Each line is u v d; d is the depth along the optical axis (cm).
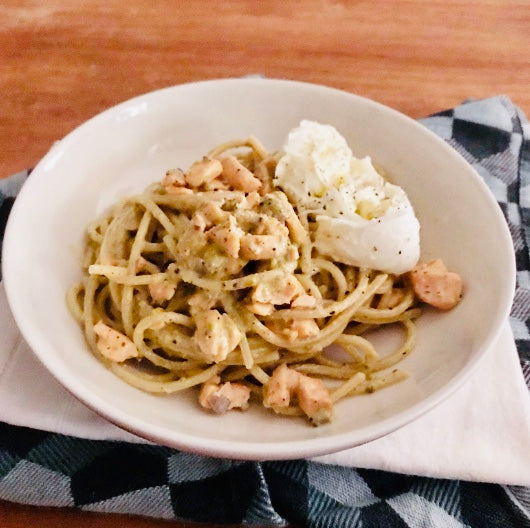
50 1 47
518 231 32
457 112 38
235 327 25
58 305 25
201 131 33
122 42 44
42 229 26
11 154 35
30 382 24
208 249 25
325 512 22
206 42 44
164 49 43
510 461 23
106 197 30
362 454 23
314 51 44
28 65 41
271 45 44
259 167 31
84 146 29
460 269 27
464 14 48
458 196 28
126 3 47
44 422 23
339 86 41
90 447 24
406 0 49
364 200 28
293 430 22
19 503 22
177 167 33
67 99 39
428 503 23
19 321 22
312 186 29
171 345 26
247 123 33
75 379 21
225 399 23
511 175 35
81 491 22
